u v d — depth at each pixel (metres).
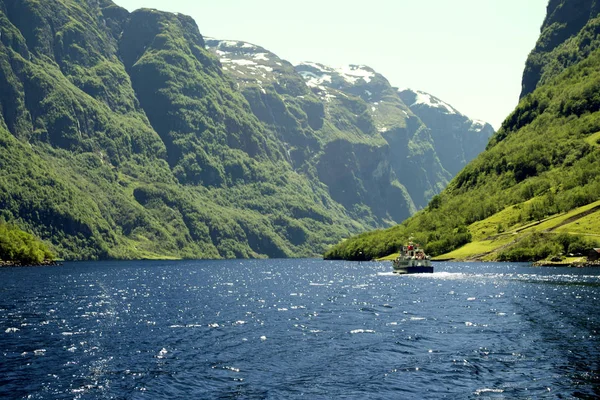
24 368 64.69
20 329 89.44
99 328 90.12
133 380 60.09
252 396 55.06
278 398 54.38
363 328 87.88
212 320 98.25
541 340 75.75
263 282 199.38
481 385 56.91
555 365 63.22
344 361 66.81
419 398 53.81
